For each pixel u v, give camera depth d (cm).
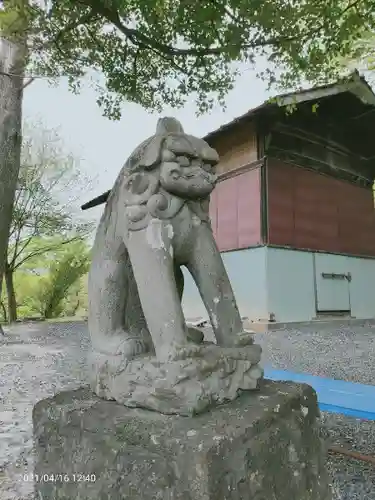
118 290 118
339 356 492
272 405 100
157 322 101
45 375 427
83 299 1460
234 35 268
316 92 748
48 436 113
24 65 254
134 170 112
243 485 85
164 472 84
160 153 107
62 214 1170
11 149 254
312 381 234
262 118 753
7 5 227
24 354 566
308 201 817
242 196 799
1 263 259
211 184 111
